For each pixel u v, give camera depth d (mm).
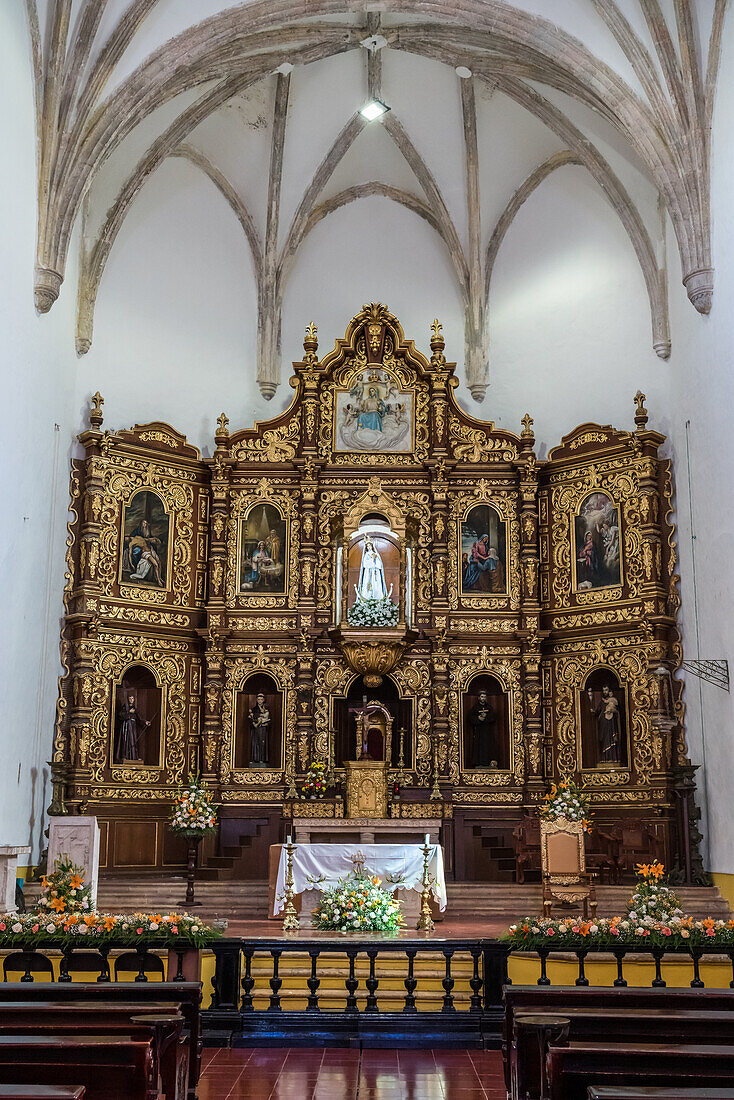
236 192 26547
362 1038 13172
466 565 24781
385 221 27484
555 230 26406
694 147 21391
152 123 24031
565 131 24906
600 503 24188
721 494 20766
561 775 23828
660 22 20984
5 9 18391
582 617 23969
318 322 27078
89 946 12609
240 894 21250
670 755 22172
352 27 23438
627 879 21469
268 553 24750
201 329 26109
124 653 23219
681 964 13094
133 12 20625
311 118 25594
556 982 13320
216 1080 11477
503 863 22797
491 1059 12500
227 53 22844
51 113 20578
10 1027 8352
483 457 25125
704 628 21734
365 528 24578
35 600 20938
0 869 17719
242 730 24031
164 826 23109
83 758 22047
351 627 23531
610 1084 7070
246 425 26188
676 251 23578
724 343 20641
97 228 24281
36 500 20859
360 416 25250
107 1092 7418
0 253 18312
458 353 26891
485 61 24328
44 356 21281
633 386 24672
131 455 23781
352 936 16594
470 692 24422
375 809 21562
